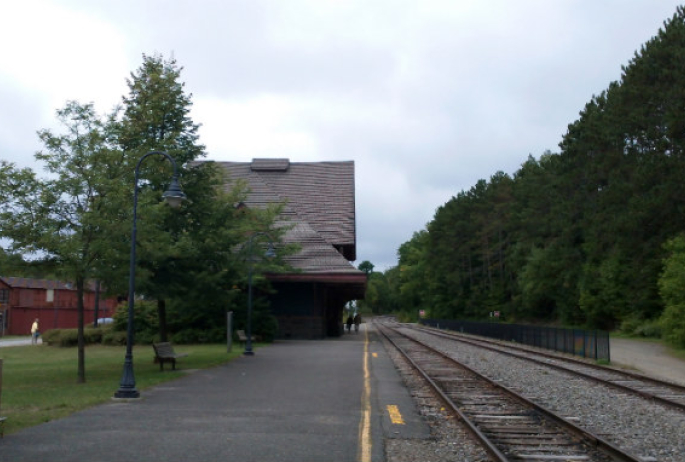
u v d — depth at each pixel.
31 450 8.39
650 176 39.25
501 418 11.41
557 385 16.72
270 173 54.53
